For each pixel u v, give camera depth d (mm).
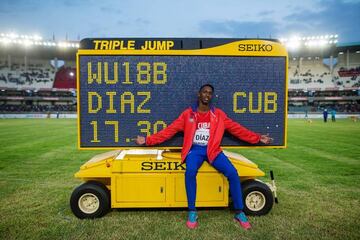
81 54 4121
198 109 4023
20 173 6980
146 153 4457
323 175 6820
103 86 4172
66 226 3830
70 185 5875
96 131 4203
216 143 3910
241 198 3896
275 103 4309
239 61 4246
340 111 45312
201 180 4051
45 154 9773
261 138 4160
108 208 4168
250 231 3709
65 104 49719
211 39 4223
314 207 4582
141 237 3543
